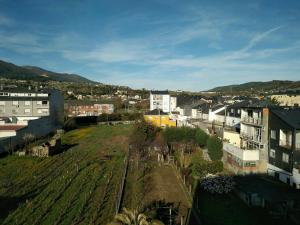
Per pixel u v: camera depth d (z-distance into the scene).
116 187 31.50
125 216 18.97
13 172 36.56
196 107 90.44
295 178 30.64
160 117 88.44
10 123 58.69
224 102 85.75
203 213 25.16
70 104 136.62
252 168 35.88
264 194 28.44
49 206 25.84
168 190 31.20
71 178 34.28
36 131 62.84
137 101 172.75
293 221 23.28
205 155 46.28
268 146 35.97
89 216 23.94
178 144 52.06
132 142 56.59
